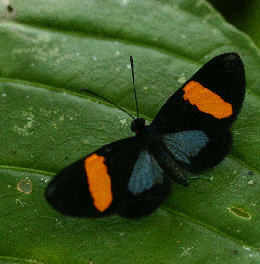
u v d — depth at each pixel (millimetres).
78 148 194
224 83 185
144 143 187
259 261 186
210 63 184
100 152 183
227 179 191
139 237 188
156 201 185
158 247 188
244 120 193
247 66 195
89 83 196
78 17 198
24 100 195
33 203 191
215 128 188
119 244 188
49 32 198
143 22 198
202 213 189
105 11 198
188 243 188
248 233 188
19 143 194
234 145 192
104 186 183
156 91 196
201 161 189
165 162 187
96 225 189
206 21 197
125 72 197
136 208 185
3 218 190
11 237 190
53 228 190
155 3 198
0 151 193
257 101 194
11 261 189
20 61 197
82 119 195
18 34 197
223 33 197
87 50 197
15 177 192
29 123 195
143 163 187
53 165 193
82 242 189
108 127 195
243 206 190
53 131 194
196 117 188
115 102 196
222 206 190
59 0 198
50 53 197
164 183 186
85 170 182
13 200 191
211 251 187
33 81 196
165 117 188
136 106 194
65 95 196
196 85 186
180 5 198
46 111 195
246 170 191
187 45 197
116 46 198
